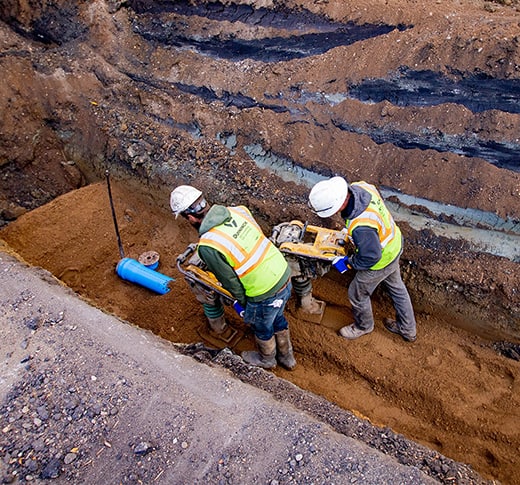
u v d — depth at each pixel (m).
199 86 6.22
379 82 5.25
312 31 5.76
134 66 6.61
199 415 3.40
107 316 4.12
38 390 3.55
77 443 3.28
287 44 5.87
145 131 6.25
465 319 4.74
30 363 3.71
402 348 4.77
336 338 4.90
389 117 5.18
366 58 5.39
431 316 4.93
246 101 5.93
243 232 3.76
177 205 3.86
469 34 5.02
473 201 4.71
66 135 6.61
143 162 6.13
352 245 4.39
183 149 6.04
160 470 3.14
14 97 6.44
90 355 3.76
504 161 4.70
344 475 3.08
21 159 6.40
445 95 5.00
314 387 4.62
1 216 6.20
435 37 5.14
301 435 3.29
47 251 5.72
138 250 5.92
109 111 6.46
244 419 3.38
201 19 6.35
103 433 3.32
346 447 3.24
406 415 4.39
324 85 5.53
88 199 6.17
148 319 5.23
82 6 6.73
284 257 4.45
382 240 3.96
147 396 3.50
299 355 4.91
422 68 5.09
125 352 3.80
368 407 4.46
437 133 4.95
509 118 4.70
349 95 5.41
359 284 4.34
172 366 3.72
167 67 6.46
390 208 5.02
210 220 3.69
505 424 4.14
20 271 4.48
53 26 6.79
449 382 4.45
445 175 4.86
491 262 4.60
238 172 5.71
